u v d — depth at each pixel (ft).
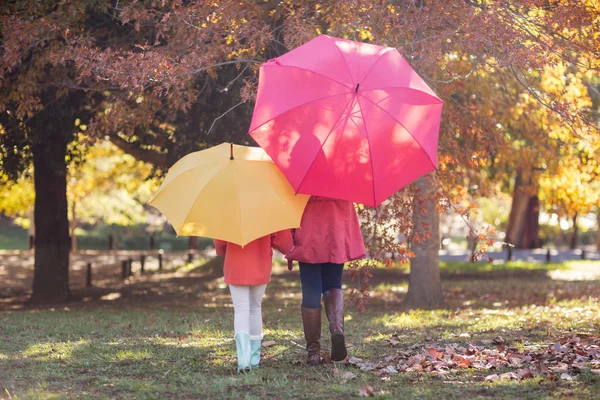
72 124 45.24
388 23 28.02
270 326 29.86
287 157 17.28
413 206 32.27
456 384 16.97
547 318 31.37
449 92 33.19
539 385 16.58
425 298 45.93
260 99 17.83
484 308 42.75
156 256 106.42
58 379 17.93
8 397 15.81
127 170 86.43
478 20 26.94
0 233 183.32
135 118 34.12
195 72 28.07
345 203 19.19
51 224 53.52
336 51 17.74
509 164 50.75
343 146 16.87
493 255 109.40
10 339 25.13
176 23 29.91
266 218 17.48
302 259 18.88
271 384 16.99
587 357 19.54
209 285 66.59
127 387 16.94
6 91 36.17
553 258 105.81
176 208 17.65
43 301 53.26
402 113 17.06
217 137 40.68
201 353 21.71
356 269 32.50
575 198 42.47
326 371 18.85
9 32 32.30
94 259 100.73
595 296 47.75
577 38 29.96
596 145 35.04
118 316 35.01
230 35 28.73
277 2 31.17
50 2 34.19
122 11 30.19
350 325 30.19
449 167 35.35
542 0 28.91
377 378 17.89
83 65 29.50
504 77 41.52
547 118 37.96
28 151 47.16
